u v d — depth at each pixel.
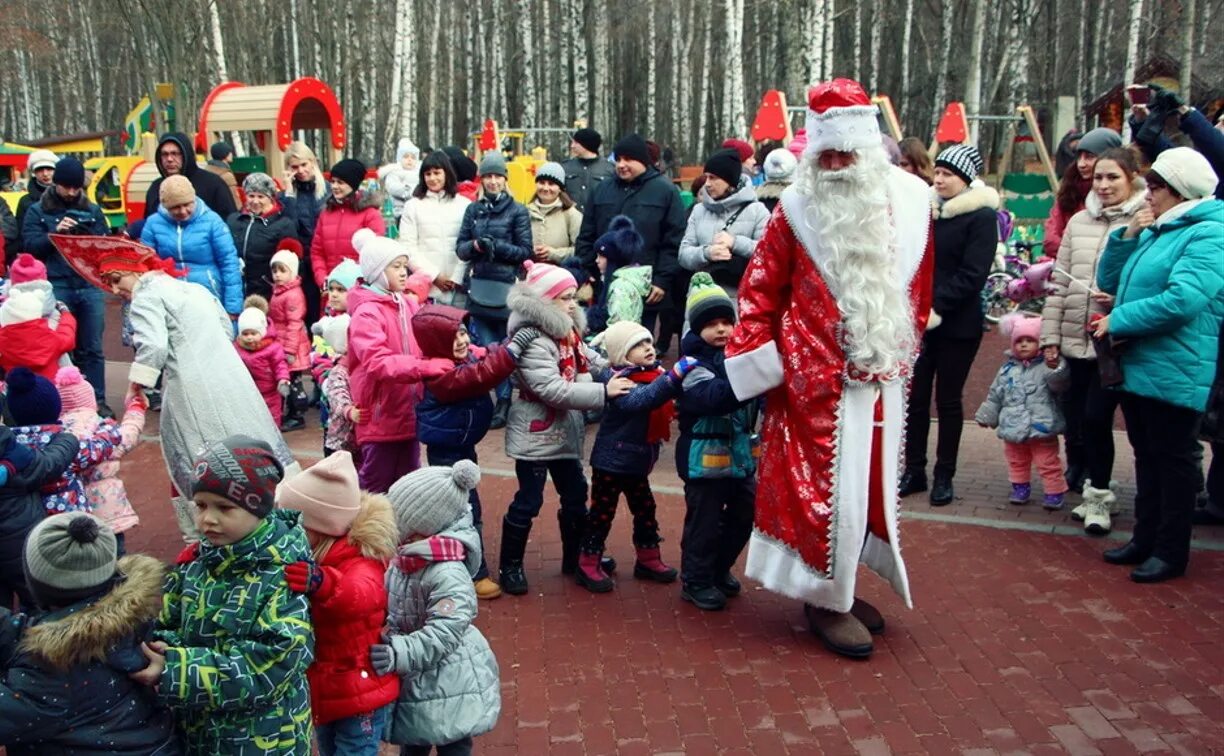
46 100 48.47
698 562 5.36
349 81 37.12
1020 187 17.00
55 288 8.77
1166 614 5.13
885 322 4.60
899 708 4.39
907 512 6.60
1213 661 4.68
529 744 4.17
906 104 33.38
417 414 5.50
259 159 16.20
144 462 8.05
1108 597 5.34
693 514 5.35
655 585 5.71
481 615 5.34
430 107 37.56
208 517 2.84
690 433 5.29
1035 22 30.64
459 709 3.48
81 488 5.05
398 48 27.44
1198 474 5.46
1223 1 27.56
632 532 6.47
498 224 8.43
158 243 8.08
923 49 38.69
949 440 6.68
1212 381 5.32
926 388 6.80
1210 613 5.12
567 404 5.24
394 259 5.70
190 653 2.79
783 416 4.95
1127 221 6.12
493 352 5.25
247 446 2.90
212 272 8.16
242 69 34.59
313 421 9.12
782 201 4.81
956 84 35.47
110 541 2.74
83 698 2.69
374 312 5.66
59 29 37.03
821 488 4.75
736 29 23.86
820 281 4.68
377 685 3.27
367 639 3.24
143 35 22.80
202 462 2.88
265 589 2.86
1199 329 5.23
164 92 23.23
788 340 4.80
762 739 4.18
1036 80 34.81
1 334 5.50
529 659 4.86
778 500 4.93
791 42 25.69
